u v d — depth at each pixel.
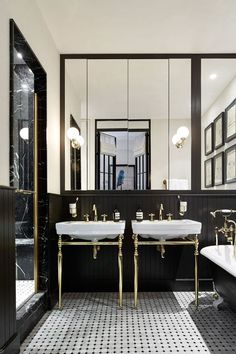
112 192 3.45
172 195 3.35
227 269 2.29
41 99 2.86
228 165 3.48
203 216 3.35
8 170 1.92
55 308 2.82
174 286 3.31
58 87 3.39
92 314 2.67
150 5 2.55
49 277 2.81
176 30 2.94
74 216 3.26
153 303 2.94
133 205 3.36
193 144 3.47
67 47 3.29
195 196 3.36
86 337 2.23
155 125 3.50
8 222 1.78
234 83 3.48
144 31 2.96
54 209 3.04
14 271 1.88
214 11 2.64
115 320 2.53
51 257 2.89
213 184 3.46
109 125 3.53
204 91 3.48
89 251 3.32
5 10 1.88
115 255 3.33
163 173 3.47
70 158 3.46
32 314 2.34
